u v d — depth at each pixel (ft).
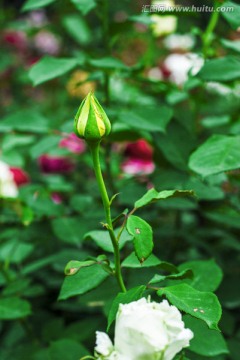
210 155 2.02
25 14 7.97
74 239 2.43
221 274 1.96
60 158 4.06
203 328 1.85
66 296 1.76
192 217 3.28
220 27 3.68
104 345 1.54
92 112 1.57
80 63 2.40
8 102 7.23
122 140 2.72
